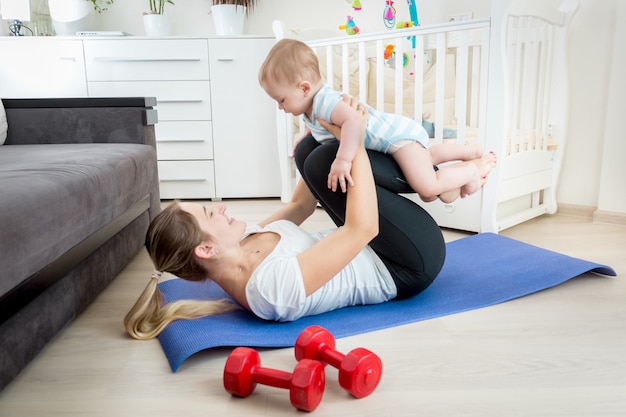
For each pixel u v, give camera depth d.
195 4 3.38
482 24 2.04
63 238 1.23
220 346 1.24
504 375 1.08
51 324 1.24
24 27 3.20
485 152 2.12
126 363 1.17
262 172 3.19
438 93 2.20
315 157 1.38
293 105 1.38
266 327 1.28
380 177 1.39
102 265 1.60
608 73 2.49
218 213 1.27
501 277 1.63
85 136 2.20
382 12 3.30
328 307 1.38
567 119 2.60
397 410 0.96
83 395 1.04
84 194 1.37
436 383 1.05
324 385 1.00
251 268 1.27
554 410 0.95
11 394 1.05
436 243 1.40
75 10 3.09
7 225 0.98
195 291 1.56
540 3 2.33
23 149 1.93
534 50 2.35
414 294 1.48
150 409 0.99
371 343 1.23
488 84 2.07
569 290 1.56
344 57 2.52
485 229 2.20
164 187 3.20
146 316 1.32
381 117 1.41
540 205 2.63
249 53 3.03
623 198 2.45
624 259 1.90
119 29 3.40
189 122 3.11
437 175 1.46
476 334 1.27
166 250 1.24
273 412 0.97
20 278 1.03
